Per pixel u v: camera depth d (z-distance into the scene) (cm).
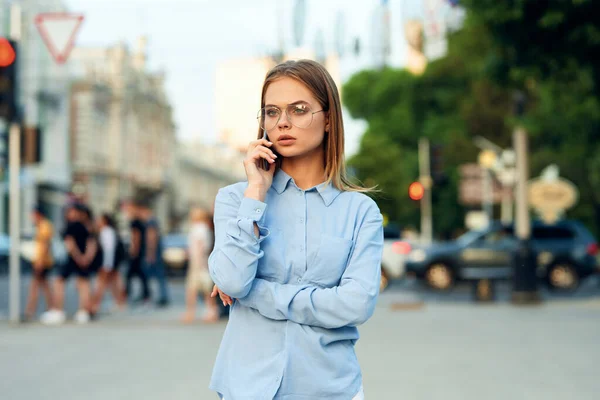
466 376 772
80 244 1314
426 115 4984
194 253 1305
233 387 246
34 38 3947
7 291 2102
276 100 257
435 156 2403
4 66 1234
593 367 827
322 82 259
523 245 1666
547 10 1206
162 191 6359
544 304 1661
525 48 1307
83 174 4778
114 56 5466
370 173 5572
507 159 2823
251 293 245
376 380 750
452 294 2097
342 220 256
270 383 242
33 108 4038
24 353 941
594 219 3762
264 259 250
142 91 5938
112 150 5350
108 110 5291
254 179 251
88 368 828
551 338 1072
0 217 3662
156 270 1653
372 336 1101
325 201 257
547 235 2211
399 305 1548
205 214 1326
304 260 250
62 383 739
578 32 1219
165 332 1169
